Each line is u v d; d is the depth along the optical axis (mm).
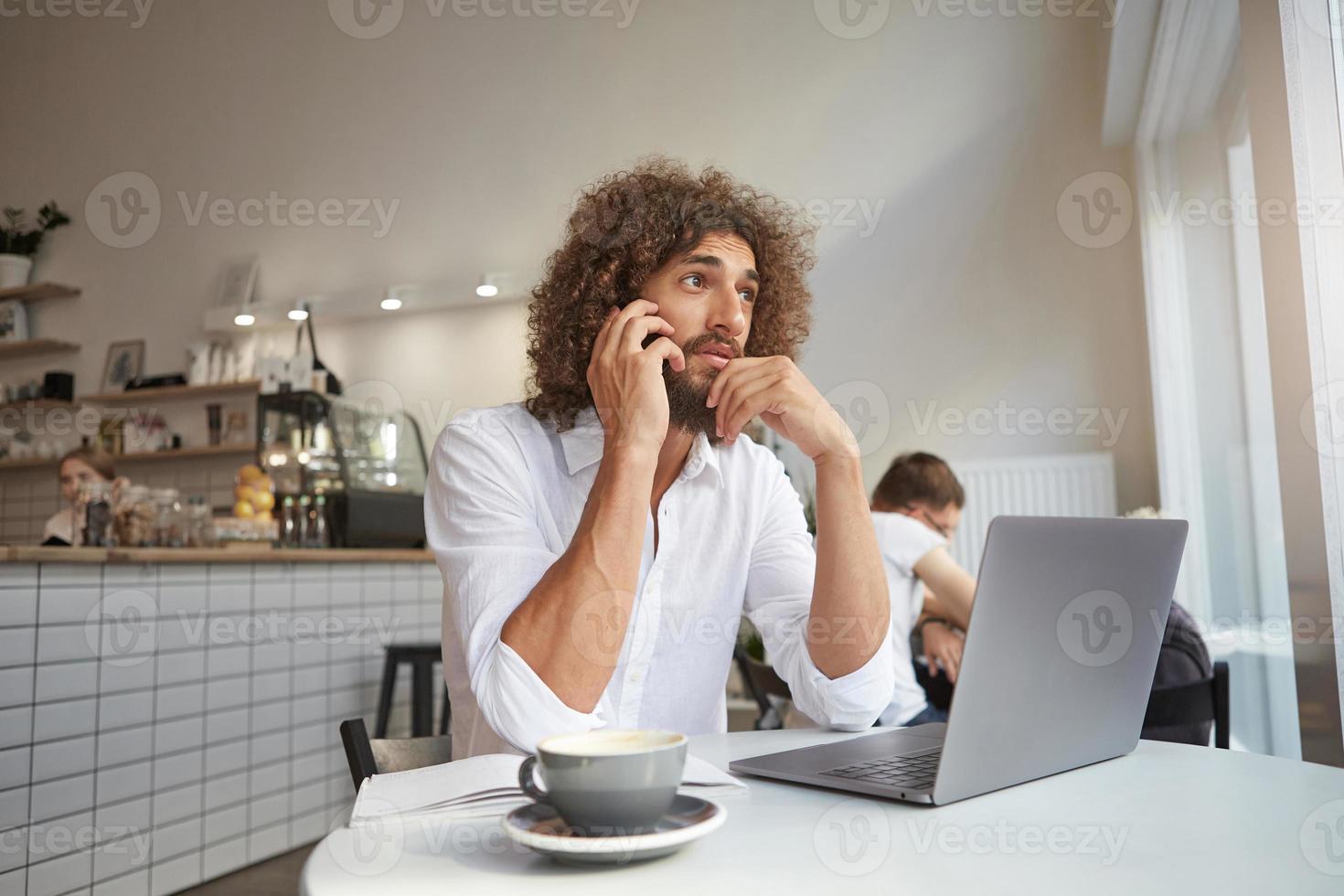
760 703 2383
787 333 1455
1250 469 2551
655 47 5113
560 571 928
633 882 560
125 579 2643
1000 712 756
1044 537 737
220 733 2914
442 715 3656
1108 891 546
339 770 3400
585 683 897
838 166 4664
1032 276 4293
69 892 2422
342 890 550
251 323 5484
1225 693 1684
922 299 4445
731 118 4898
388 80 5656
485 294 5098
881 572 1126
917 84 4582
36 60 6449
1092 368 4160
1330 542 1461
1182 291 3402
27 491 6020
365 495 4227
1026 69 4406
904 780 774
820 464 1129
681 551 1216
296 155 5793
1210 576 3146
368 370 5379
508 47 5418
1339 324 1488
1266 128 1610
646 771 581
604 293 1196
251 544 4000
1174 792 783
